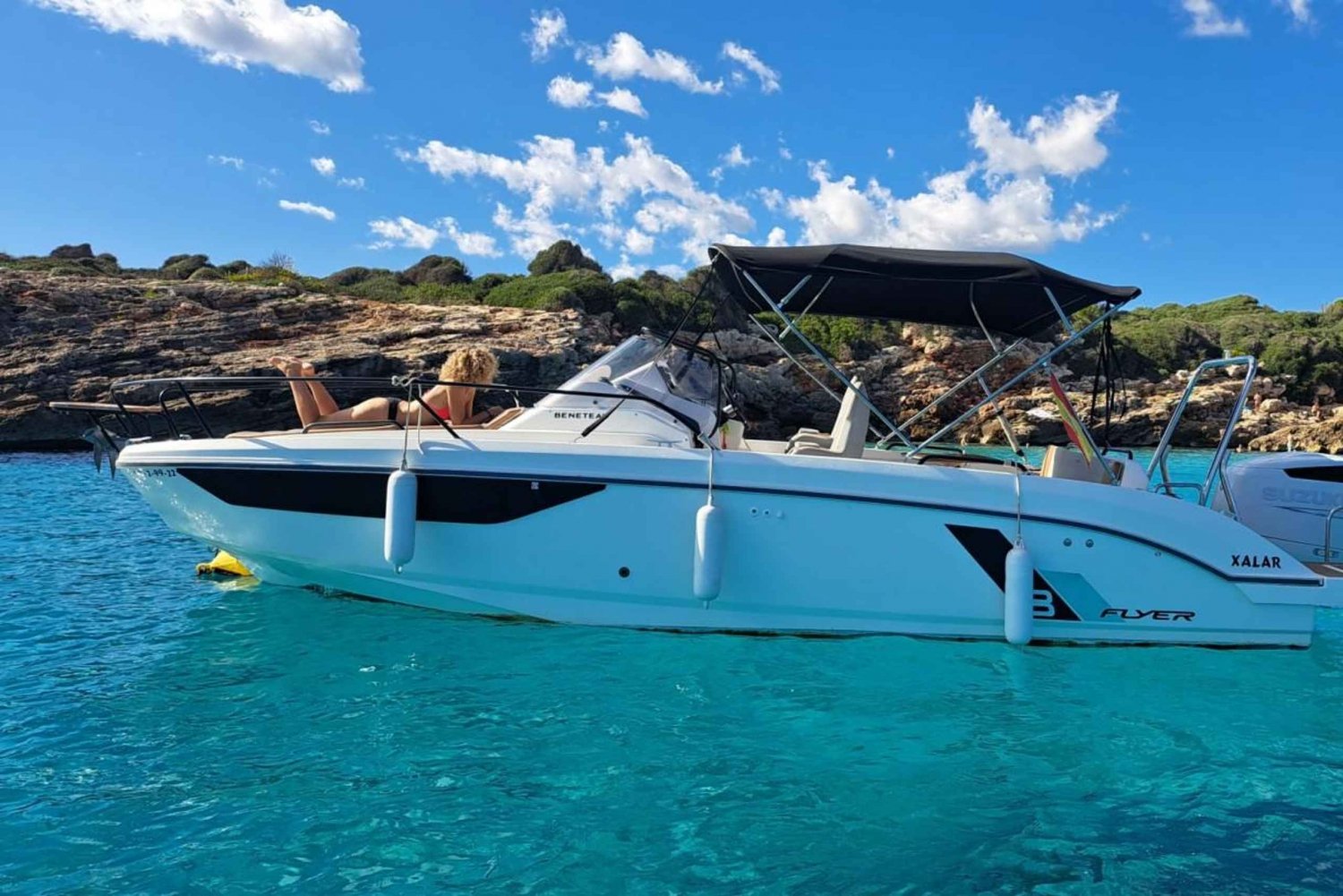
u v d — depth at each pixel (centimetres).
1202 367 607
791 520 528
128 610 609
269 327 3114
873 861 304
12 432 2577
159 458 564
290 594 612
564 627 547
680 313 4525
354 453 533
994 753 396
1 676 470
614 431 562
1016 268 529
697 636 541
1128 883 294
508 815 329
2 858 292
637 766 373
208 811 327
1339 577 550
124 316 3009
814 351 574
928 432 3541
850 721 428
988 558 536
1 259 4334
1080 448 585
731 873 294
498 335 3241
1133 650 546
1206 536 547
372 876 286
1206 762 391
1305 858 312
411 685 459
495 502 530
